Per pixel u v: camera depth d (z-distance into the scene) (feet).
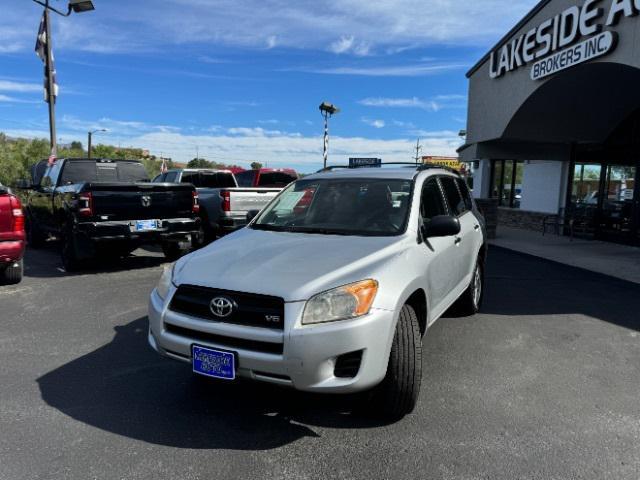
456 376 13.32
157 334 10.62
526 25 36.83
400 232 12.55
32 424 10.64
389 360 10.25
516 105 38.45
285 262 10.69
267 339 9.32
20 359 14.30
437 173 16.33
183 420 10.87
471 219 18.16
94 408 11.39
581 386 12.78
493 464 9.28
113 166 33.88
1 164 72.69
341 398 11.94
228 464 9.24
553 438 10.21
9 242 21.89
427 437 10.21
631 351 15.48
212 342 9.89
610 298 22.34
